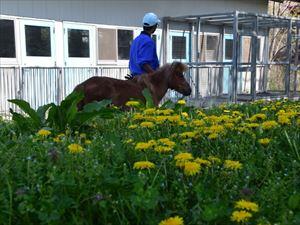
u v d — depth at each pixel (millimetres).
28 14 9398
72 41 10398
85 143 2643
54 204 1618
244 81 14445
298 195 1707
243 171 2148
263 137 2699
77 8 10453
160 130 2904
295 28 14305
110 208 1688
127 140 2525
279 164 2383
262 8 17359
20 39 9258
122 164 2150
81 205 1710
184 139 2512
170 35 13289
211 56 14664
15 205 1697
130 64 6238
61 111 3324
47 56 9844
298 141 2646
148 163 1865
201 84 12062
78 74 10328
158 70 5863
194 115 3822
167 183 1948
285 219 1514
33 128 3307
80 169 1892
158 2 12766
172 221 1428
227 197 1804
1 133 3178
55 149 2010
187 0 13719
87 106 3531
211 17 12273
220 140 2547
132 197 1605
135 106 3979
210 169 2082
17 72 9008
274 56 17844
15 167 1957
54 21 9953
